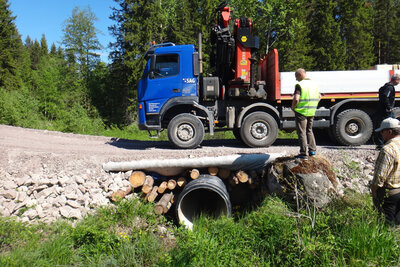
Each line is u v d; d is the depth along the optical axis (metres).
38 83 30.09
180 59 7.61
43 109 28.25
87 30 30.39
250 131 7.70
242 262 3.86
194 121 7.48
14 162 6.10
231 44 7.69
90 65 30.70
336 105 7.64
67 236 4.77
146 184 5.96
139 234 5.03
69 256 4.32
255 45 7.70
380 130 3.98
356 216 3.98
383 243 3.52
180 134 7.49
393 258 3.41
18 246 4.53
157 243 4.75
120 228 5.26
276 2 23.05
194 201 6.54
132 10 23.94
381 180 3.78
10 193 5.51
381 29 36.50
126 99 26.98
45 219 5.38
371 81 7.55
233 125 7.86
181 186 6.21
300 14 25.47
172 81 7.62
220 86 8.11
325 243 3.70
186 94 7.63
